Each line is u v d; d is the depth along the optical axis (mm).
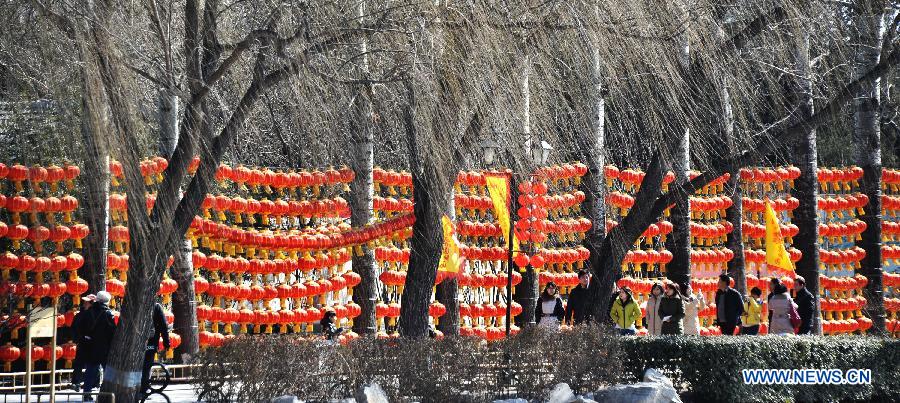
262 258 29531
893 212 42156
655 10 24469
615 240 30875
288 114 24812
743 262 38594
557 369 23562
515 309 33531
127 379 21531
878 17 33562
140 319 21516
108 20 19703
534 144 24156
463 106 23719
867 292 40469
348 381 21812
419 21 22156
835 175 39594
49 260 25922
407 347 22297
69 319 26562
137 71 20359
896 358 28344
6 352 25766
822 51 28688
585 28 23156
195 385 22344
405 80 22938
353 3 21953
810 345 26797
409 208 31719
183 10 24234
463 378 22719
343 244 29594
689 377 25344
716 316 34750
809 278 38781
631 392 22891
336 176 29078
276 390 21438
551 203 32438
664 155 28641
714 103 28281
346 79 22969
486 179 31047
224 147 21406
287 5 21562
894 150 48250
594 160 33438
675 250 36656
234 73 23516
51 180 25688
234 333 34812
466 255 32625
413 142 25766
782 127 30531
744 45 27703
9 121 25859
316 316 30406
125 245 28344
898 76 39469
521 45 22969
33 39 21031
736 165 29375
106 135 19234
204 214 28969
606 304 31031
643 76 26109
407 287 27344
